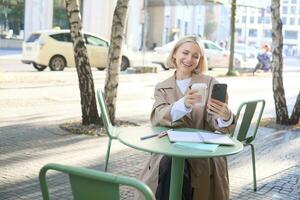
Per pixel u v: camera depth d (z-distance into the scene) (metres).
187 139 3.46
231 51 22.94
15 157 6.67
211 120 3.95
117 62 8.66
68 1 8.43
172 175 3.52
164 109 3.88
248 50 32.25
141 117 10.44
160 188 3.83
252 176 6.29
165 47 23.38
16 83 14.97
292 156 7.55
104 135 8.26
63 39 19.83
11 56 26.38
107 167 6.10
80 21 8.53
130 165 6.57
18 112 10.23
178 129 3.91
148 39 40.38
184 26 43.22
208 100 3.90
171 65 4.20
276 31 10.17
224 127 3.83
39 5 33.03
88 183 2.32
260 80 21.45
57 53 19.58
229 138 3.62
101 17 34.75
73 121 9.20
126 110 11.31
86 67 8.62
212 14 42.16
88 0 34.41
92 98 8.70
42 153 6.95
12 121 9.20
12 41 32.72
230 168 6.64
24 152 6.96
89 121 8.73
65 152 7.08
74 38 8.54
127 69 21.31
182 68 4.07
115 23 8.53
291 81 22.14
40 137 7.94
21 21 32.88
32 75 17.33
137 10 37.19
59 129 8.59
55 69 19.67
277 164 7.00
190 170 3.79
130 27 37.03
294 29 41.91
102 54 21.11
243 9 29.69
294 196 5.56
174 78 4.16
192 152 3.16
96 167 6.42
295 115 10.27
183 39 4.12
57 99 12.35
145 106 12.05
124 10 8.53
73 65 20.06
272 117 11.27
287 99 15.55
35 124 9.00
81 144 7.61
